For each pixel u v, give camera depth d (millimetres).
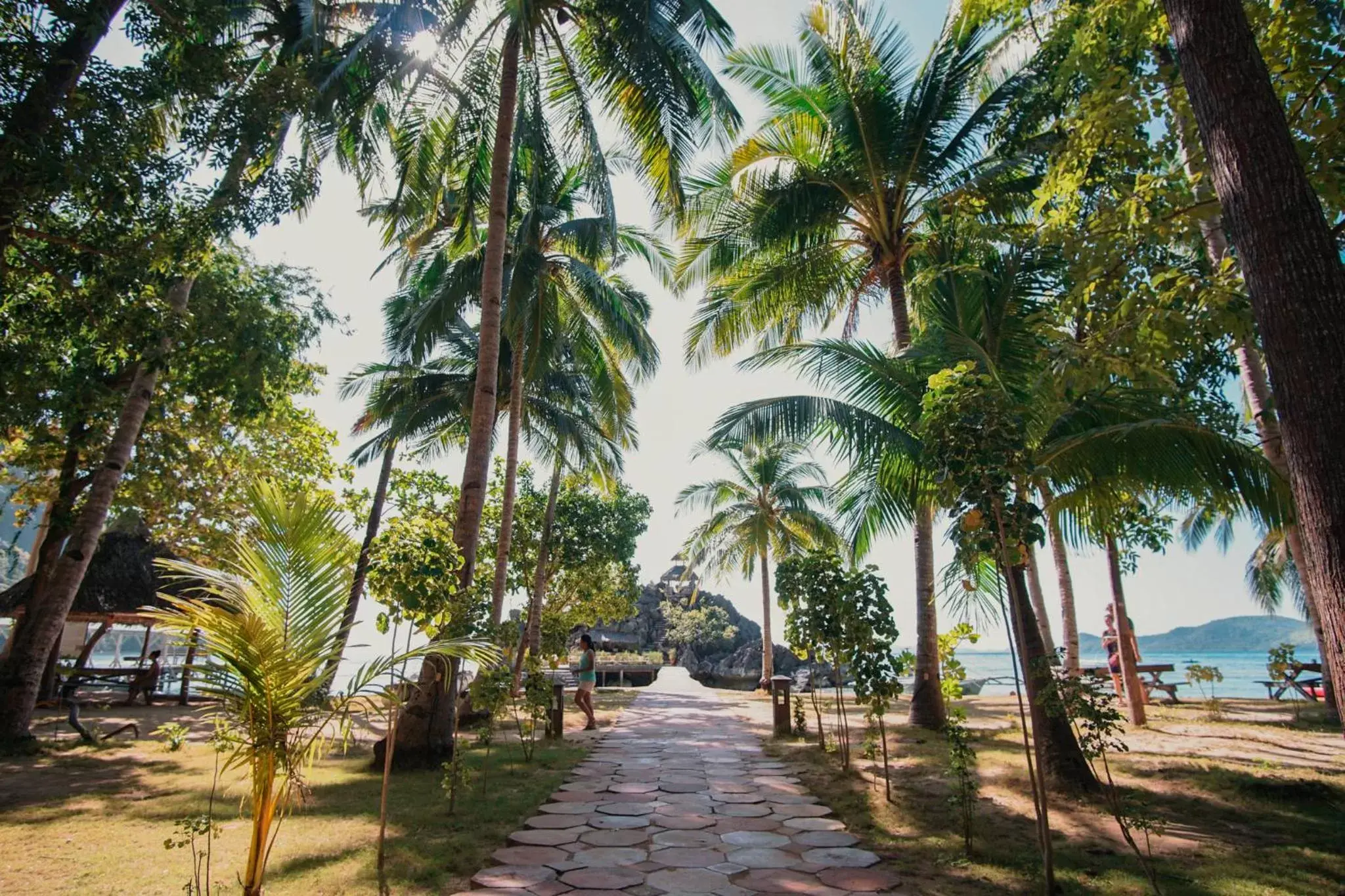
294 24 10492
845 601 7441
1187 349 6293
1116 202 6824
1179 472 6754
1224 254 8203
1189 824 5684
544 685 9719
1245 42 3928
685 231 13523
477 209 13930
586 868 4758
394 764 8273
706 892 4293
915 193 12641
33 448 14531
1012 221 11172
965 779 5293
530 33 10398
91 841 5250
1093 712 4523
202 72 7656
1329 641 3271
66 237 7539
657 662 41719
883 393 7969
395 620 5148
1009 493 4848
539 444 20891
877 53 12008
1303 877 4355
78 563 10281
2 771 8109
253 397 11633
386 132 13016
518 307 13336
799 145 12961
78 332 8477
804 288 13375
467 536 8914
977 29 11258
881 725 7082
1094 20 6750
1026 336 7965
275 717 3746
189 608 3693
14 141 6098
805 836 5570
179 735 4715
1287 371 3498
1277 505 6520
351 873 4547
